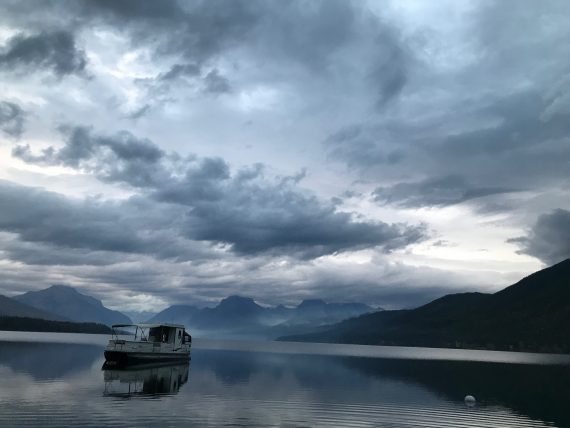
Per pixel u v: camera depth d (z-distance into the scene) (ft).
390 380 234.17
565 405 159.74
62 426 97.40
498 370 351.46
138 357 241.55
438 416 131.13
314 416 122.93
